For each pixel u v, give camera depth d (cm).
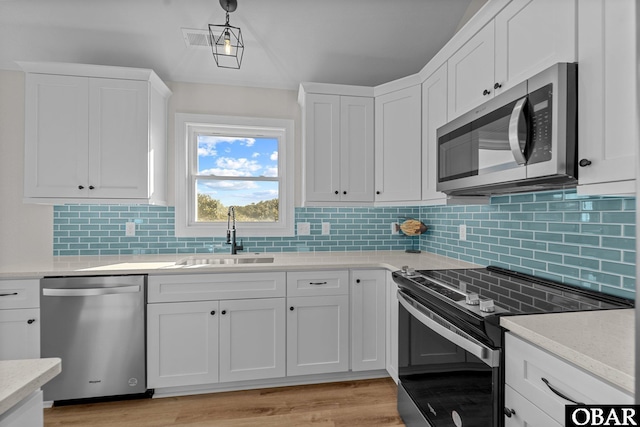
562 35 114
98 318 197
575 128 108
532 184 135
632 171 91
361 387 223
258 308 215
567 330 94
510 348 103
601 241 135
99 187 218
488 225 207
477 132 150
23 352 190
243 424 184
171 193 261
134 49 234
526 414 96
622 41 94
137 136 222
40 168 211
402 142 238
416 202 229
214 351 210
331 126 250
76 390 195
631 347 82
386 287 227
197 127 268
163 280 204
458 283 159
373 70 264
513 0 139
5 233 230
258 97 273
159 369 204
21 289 190
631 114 91
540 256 167
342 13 221
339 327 224
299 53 247
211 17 216
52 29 216
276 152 285
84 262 228
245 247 272
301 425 183
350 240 285
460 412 125
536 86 116
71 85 215
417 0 216
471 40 169
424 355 155
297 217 278
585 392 78
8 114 232
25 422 70
